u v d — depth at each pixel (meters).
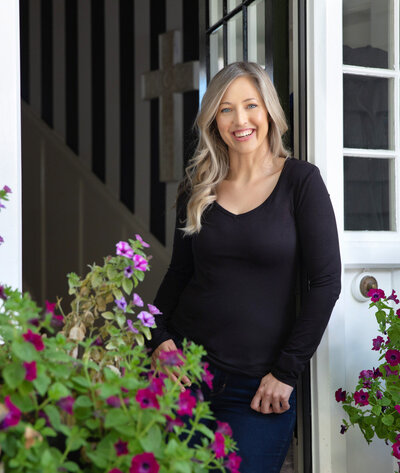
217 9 2.91
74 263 5.33
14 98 1.98
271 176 2.05
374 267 2.49
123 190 4.95
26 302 1.36
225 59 2.79
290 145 2.51
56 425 1.25
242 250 1.96
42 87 5.83
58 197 5.54
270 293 1.96
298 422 2.40
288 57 2.50
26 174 5.88
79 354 3.02
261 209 1.98
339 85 2.39
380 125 2.57
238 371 1.95
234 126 2.03
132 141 4.88
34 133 5.84
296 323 1.93
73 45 5.48
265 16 2.50
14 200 1.98
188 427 1.96
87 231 5.22
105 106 5.15
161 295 2.24
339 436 2.36
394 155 2.57
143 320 1.69
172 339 2.12
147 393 1.27
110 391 1.27
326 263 1.93
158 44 4.70
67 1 5.54
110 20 5.12
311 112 2.38
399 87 2.59
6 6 1.97
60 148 5.55
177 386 1.37
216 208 2.05
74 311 1.70
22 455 1.18
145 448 1.24
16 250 1.99
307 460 2.36
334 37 2.38
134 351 1.50
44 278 5.66
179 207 2.25
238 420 1.95
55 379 1.34
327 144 2.36
